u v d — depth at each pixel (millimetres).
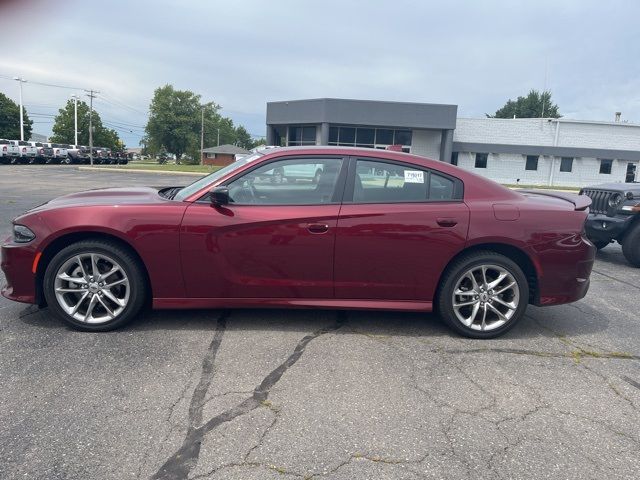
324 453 2422
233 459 2355
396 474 2285
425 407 2881
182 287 3789
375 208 3781
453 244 3793
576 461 2426
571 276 3963
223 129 127625
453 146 35562
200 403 2842
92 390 2945
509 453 2473
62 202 3955
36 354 3406
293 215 3723
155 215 3689
